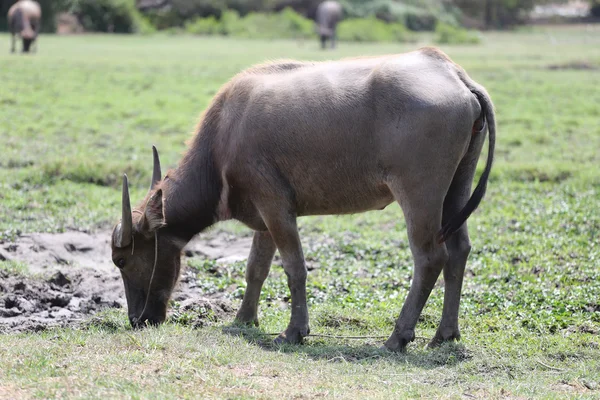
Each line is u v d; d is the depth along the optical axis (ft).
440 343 54.08
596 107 160.15
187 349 48.39
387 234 84.69
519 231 83.92
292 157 53.88
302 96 53.98
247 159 54.39
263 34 427.74
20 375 42.09
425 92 51.31
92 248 77.36
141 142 123.13
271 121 53.93
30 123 132.57
